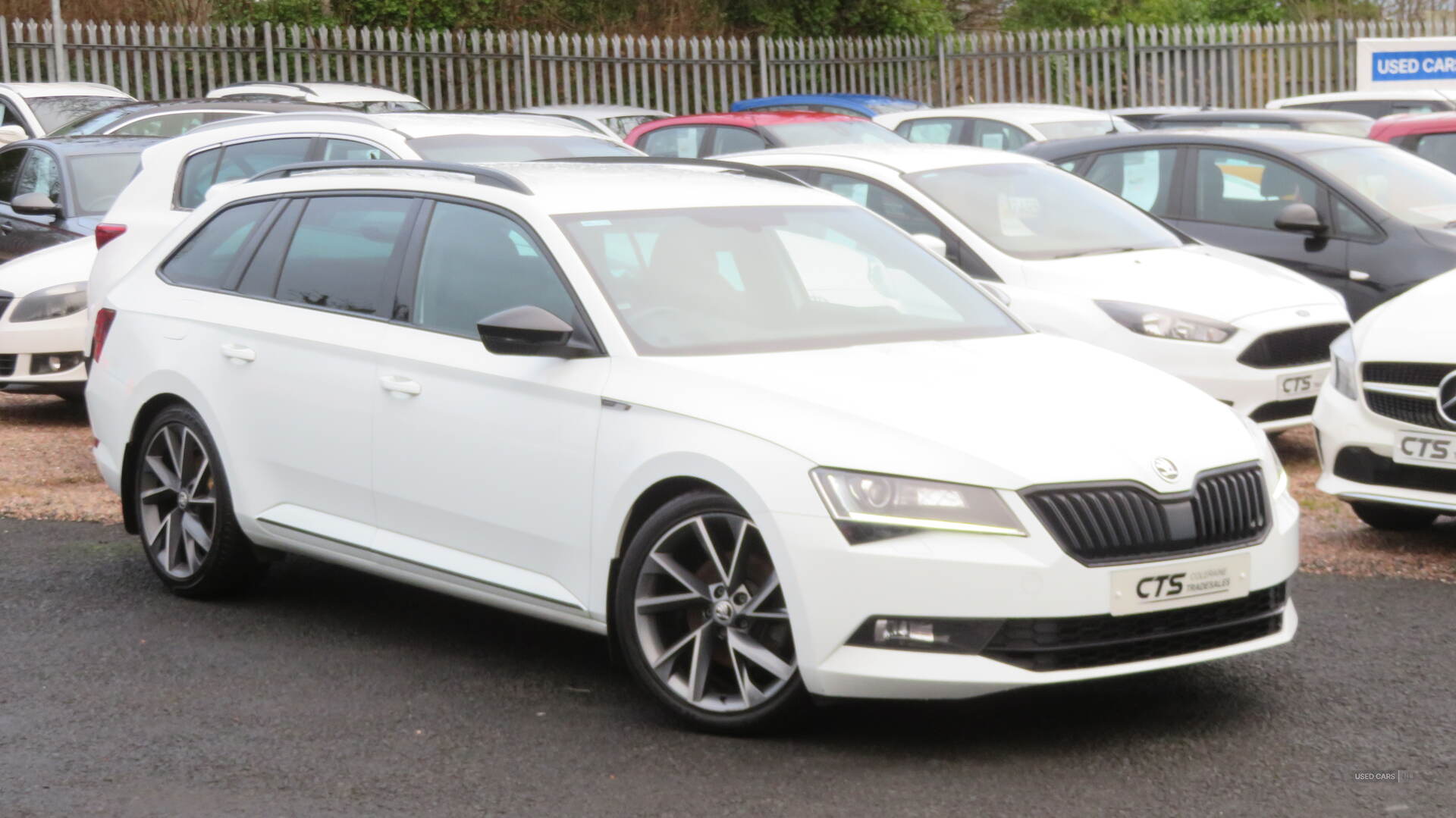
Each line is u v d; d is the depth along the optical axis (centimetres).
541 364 507
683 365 483
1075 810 406
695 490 468
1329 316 866
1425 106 1845
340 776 440
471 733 474
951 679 424
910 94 2514
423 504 540
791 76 2458
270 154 984
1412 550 695
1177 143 1080
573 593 497
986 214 916
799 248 563
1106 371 504
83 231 1218
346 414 563
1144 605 435
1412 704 484
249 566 622
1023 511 427
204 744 467
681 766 443
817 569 434
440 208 567
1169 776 428
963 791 420
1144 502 440
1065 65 2480
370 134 966
